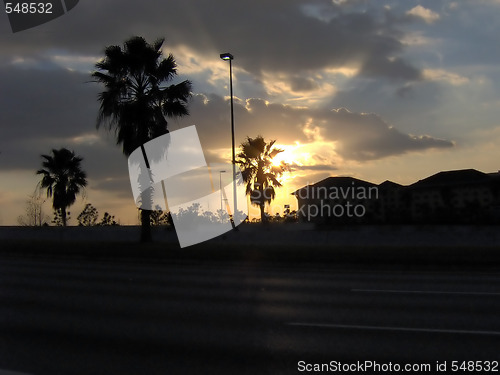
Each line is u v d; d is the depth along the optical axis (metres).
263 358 7.58
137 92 28.11
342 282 15.60
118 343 8.38
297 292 13.56
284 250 22.84
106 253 22.53
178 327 9.48
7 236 35.12
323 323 9.77
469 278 16.78
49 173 47.09
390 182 42.50
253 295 13.05
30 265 20.33
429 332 9.06
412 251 22.05
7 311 10.97
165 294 13.19
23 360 7.48
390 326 9.52
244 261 20.81
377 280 16.16
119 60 27.39
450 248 23.30
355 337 8.73
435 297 12.75
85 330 9.24
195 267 19.80
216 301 12.16
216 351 7.91
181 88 28.08
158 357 7.62
